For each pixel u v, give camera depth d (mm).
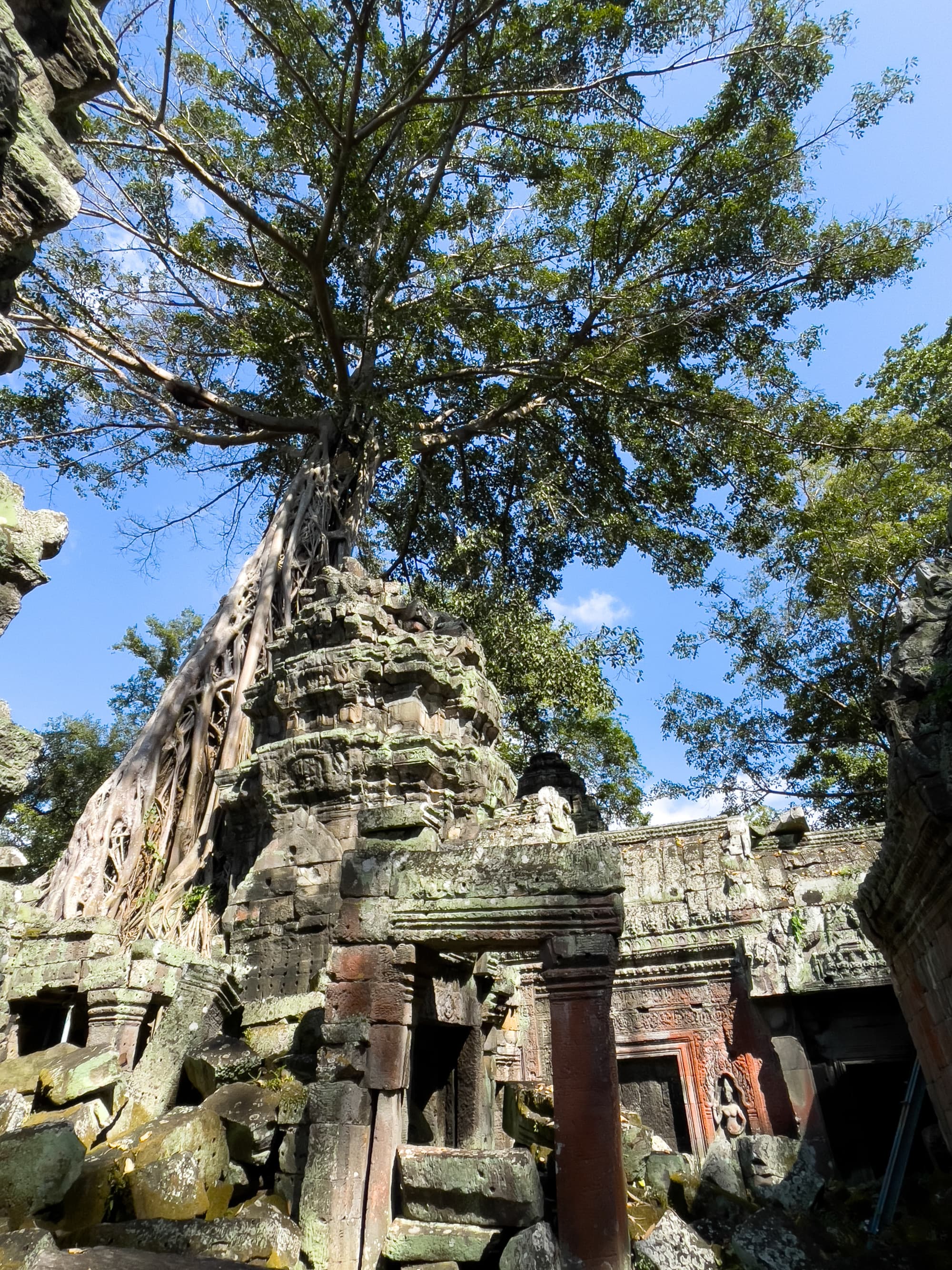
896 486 25859
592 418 28875
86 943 12211
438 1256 6910
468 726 17000
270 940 13508
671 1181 9727
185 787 19594
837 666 28094
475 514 32344
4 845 6316
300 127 24812
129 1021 11375
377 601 18016
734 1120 12398
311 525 23969
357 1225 7133
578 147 25312
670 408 27250
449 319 26891
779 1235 7805
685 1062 13109
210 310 28219
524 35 23375
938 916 7605
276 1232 6922
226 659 21422
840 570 25453
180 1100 10023
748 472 26719
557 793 16344
